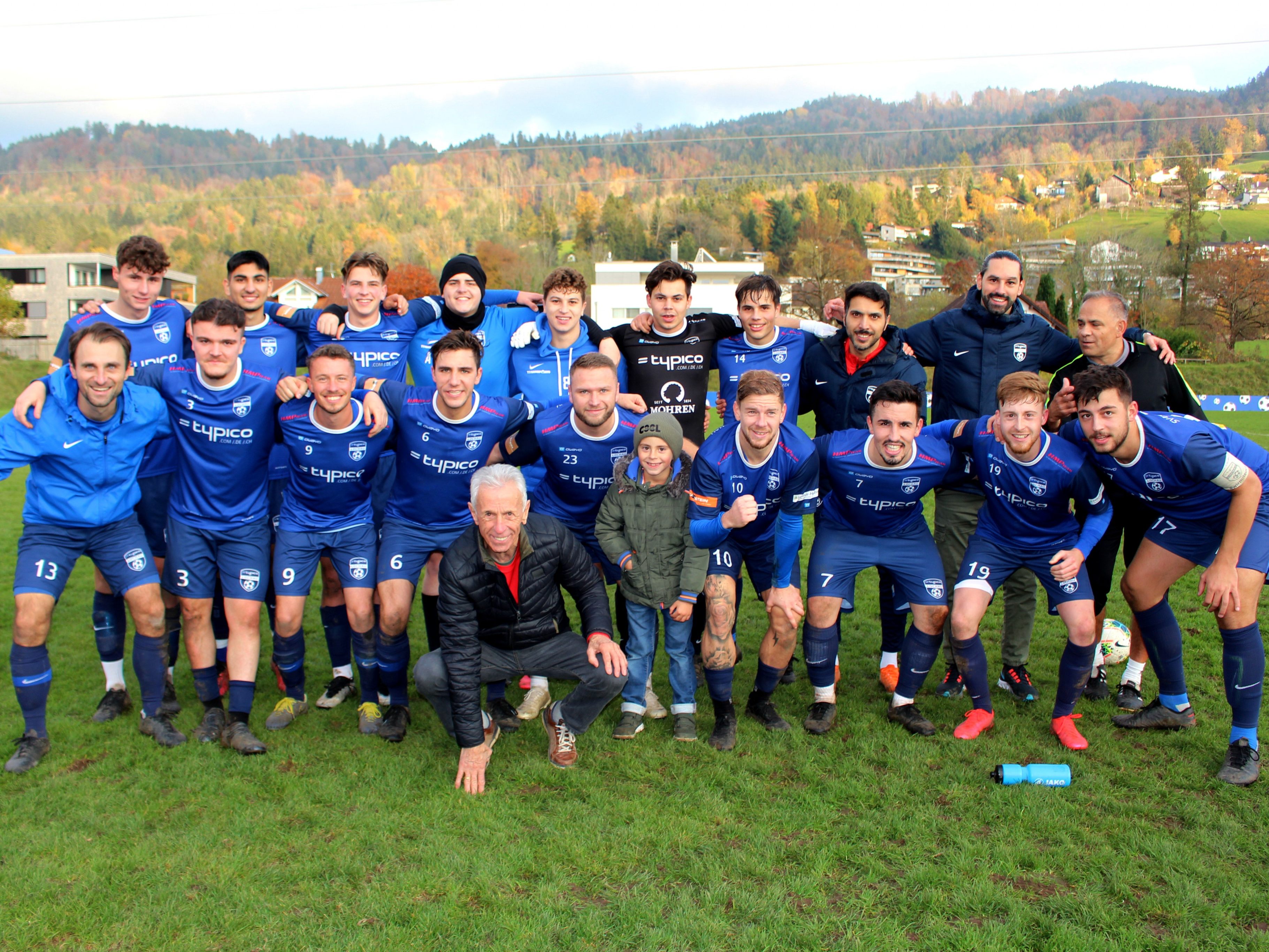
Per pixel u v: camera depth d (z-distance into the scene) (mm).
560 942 2932
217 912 3064
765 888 3225
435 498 4703
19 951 2887
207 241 114812
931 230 126812
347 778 4098
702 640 5301
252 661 4539
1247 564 4164
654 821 3686
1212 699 5035
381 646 4609
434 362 4367
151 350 5160
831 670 4707
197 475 4461
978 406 5203
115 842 3533
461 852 3439
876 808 3842
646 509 4484
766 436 4242
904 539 4762
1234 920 3041
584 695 4270
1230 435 4285
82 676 5484
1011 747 4445
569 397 5285
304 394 4398
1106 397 4051
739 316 5375
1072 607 4414
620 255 102375
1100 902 3096
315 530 4656
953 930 2967
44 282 54156
